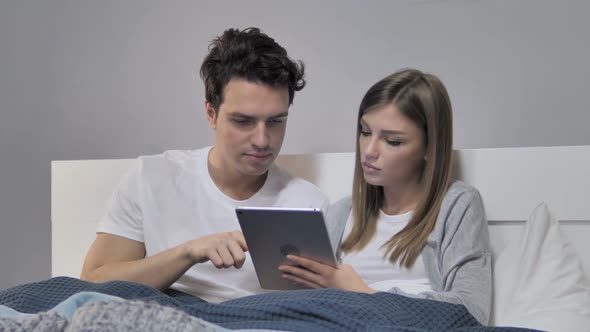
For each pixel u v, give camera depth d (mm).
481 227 1543
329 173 1822
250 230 1396
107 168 1953
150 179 1720
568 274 1509
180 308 1069
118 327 808
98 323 810
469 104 2025
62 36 2396
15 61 2438
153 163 1748
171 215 1696
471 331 1064
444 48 2037
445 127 1563
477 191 1614
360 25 2111
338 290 1124
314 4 2150
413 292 1500
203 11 2262
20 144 2445
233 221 1688
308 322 1019
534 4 1967
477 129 2021
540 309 1433
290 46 2176
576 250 1643
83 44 2379
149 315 824
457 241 1506
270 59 1561
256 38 1604
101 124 2371
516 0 1978
